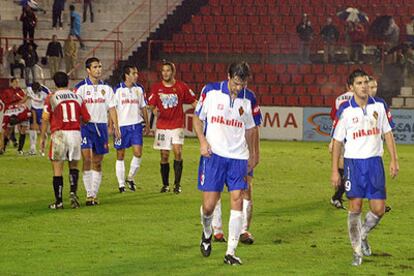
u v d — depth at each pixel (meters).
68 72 115.50
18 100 78.12
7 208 44.94
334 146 31.50
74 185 45.22
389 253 33.28
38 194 51.12
